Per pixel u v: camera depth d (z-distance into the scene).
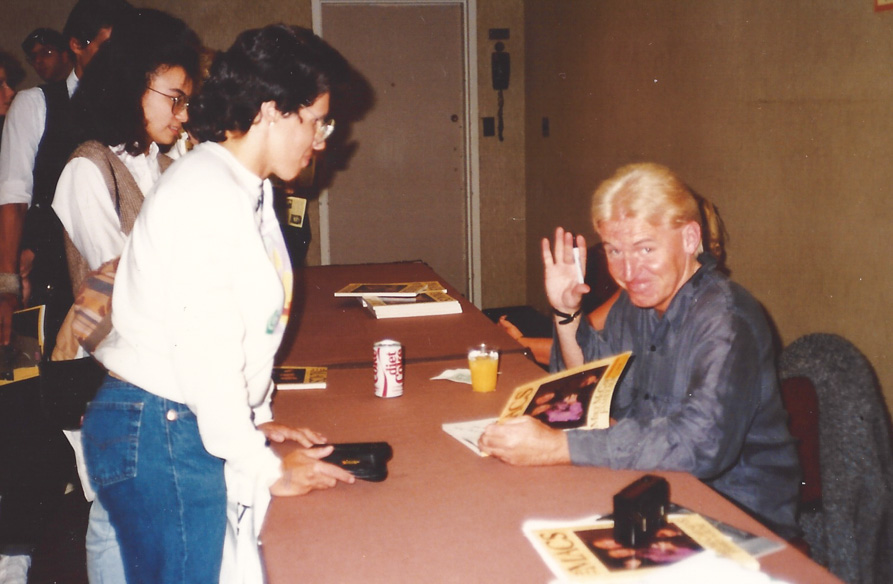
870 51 2.51
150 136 1.89
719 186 3.42
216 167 1.32
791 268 2.96
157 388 1.35
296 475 1.31
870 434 1.63
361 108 5.86
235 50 1.32
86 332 1.59
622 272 1.59
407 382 1.94
